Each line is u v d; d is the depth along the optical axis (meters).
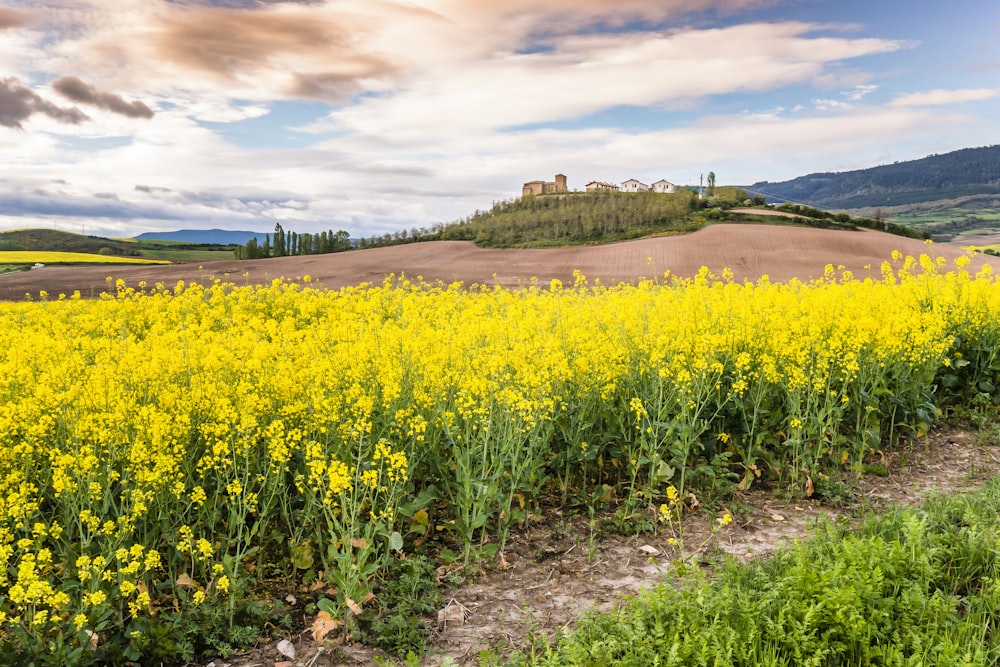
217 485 5.77
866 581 4.59
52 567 4.80
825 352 7.57
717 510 6.95
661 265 51.38
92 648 4.33
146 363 7.01
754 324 9.08
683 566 4.98
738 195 99.44
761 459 7.89
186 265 60.50
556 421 7.24
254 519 6.04
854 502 7.11
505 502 6.18
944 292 11.25
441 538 6.28
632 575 5.78
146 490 5.18
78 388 6.28
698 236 62.16
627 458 7.38
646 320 9.27
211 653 4.69
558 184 158.38
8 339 9.80
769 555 5.91
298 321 13.98
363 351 7.23
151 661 4.52
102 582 4.86
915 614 4.40
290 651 4.75
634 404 6.93
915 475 7.79
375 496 5.68
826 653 4.13
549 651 4.20
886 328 8.03
